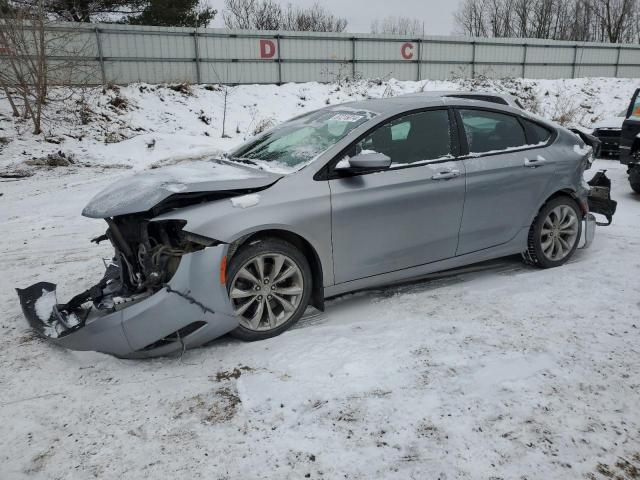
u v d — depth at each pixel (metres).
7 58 14.10
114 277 3.80
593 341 3.35
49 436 2.54
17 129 14.29
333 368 3.08
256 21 43.12
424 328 3.56
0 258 5.51
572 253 4.86
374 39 24.48
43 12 14.73
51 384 2.97
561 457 2.34
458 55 26.52
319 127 4.12
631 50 29.92
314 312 3.90
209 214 3.20
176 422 2.62
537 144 4.63
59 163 11.77
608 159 12.27
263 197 3.37
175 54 20.94
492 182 4.24
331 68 23.98
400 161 3.92
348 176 3.67
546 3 47.38
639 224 6.29
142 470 2.30
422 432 2.51
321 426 2.57
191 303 3.10
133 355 3.15
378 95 23.11
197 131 17.56
